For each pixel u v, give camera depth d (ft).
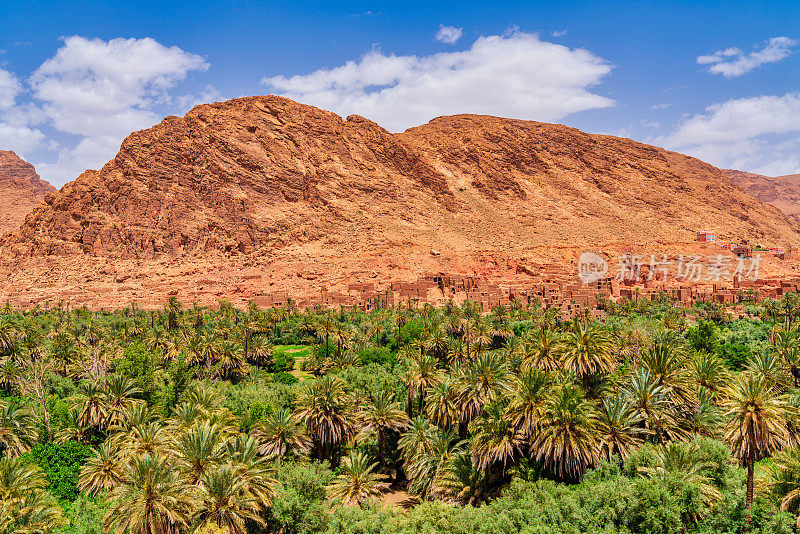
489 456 131.54
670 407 136.77
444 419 160.66
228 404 194.70
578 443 122.62
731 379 167.73
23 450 152.66
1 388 234.17
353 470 148.36
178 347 277.23
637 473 118.83
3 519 99.45
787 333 268.62
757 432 111.24
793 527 105.09
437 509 119.55
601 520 108.06
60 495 141.69
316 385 167.22
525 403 132.36
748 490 111.96
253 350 289.53
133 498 99.25
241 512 105.29
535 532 104.22
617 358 235.81
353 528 118.83
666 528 103.71
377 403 170.40
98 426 167.84
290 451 154.92
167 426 143.54
